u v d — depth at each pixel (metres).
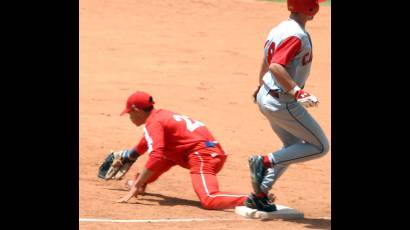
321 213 27.33
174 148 27.77
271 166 25.19
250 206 25.69
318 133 24.92
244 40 82.12
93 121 43.47
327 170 35.84
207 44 78.31
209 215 25.72
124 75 60.88
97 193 28.22
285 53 24.06
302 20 24.95
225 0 99.00
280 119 24.92
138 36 79.12
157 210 26.12
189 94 55.31
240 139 42.62
